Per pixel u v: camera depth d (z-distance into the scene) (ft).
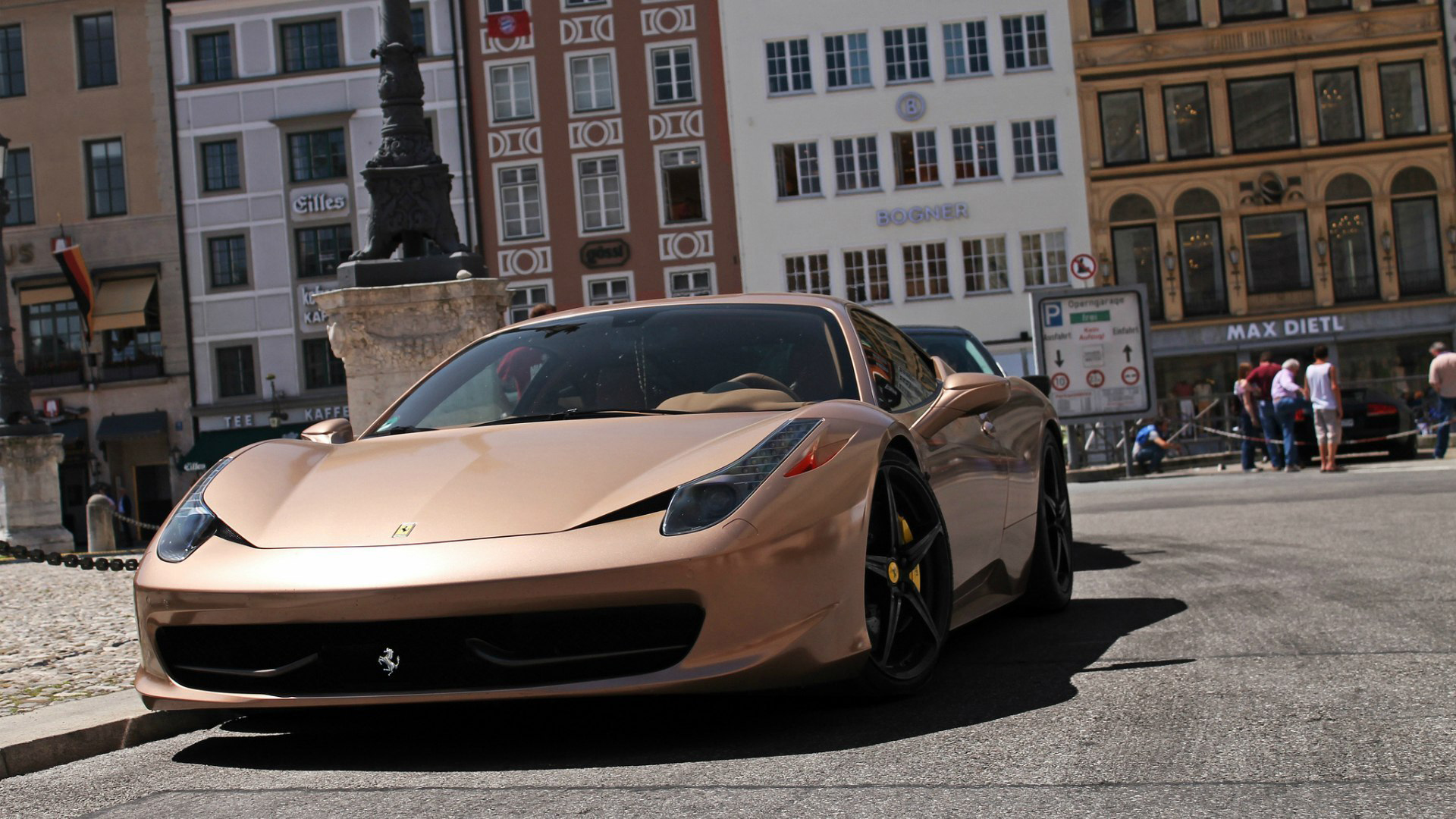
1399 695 10.61
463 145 125.18
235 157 127.03
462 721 11.37
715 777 8.79
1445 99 123.65
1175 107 124.36
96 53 128.36
